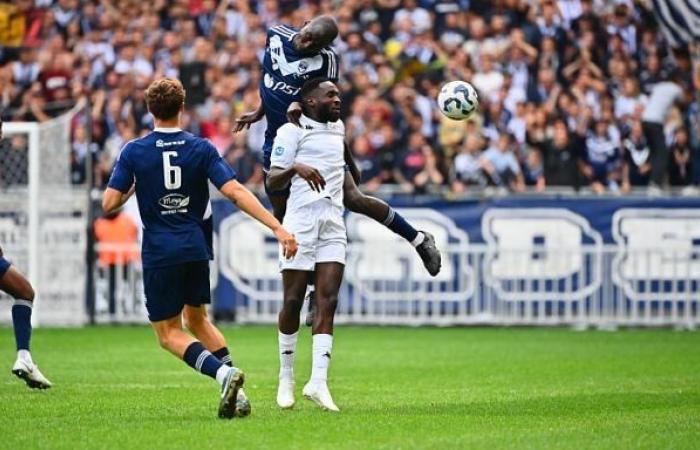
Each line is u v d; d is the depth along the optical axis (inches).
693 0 2186.3
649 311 1939.0
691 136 2169.0
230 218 1990.7
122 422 891.4
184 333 920.3
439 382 1223.5
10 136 2064.5
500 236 1959.9
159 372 1314.0
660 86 2169.0
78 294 2009.1
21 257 1994.3
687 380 1235.2
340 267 990.4
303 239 979.9
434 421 901.2
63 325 2005.4
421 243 1058.7
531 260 1956.2
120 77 2352.4
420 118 2144.4
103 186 2202.3
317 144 983.0
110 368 1360.7
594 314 1947.6
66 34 2453.2
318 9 2405.3
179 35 2389.3
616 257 1940.2
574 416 937.5
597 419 916.6
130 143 916.6
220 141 2209.6
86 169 2070.6
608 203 1940.2
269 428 856.3
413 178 2090.3
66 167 2006.6
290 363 994.7
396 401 1047.0
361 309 1988.2
